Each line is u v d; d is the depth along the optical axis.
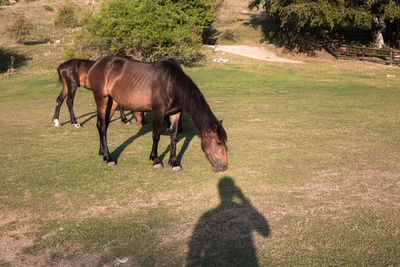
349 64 28.64
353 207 4.54
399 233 3.84
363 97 14.66
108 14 24.00
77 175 6.05
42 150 7.75
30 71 26.08
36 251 3.71
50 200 5.01
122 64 6.42
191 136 9.02
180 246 3.71
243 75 24.25
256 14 49.38
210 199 4.94
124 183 5.64
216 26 44.34
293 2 30.12
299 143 7.80
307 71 25.89
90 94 18.95
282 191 5.14
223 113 11.76
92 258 3.56
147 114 12.49
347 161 6.46
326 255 3.46
